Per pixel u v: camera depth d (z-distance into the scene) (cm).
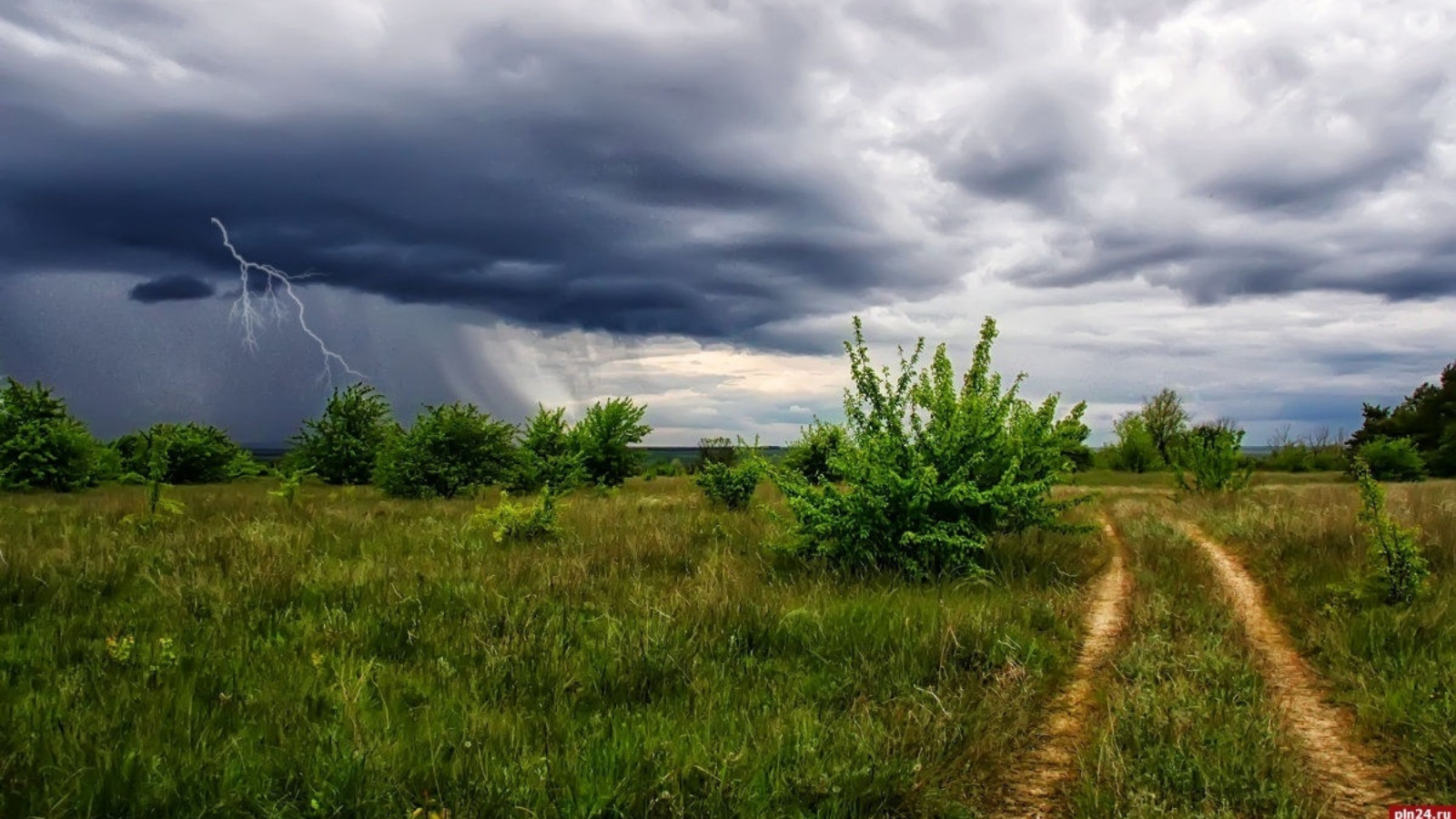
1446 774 411
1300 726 495
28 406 2527
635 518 1436
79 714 428
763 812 356
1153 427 6750
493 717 450
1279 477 4316
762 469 1061
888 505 948
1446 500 1689
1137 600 793
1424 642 615
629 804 354
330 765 379
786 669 559
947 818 369
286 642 592
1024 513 1021
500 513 1172
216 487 2733
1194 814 365
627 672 523
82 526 1188
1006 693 500
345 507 1656
